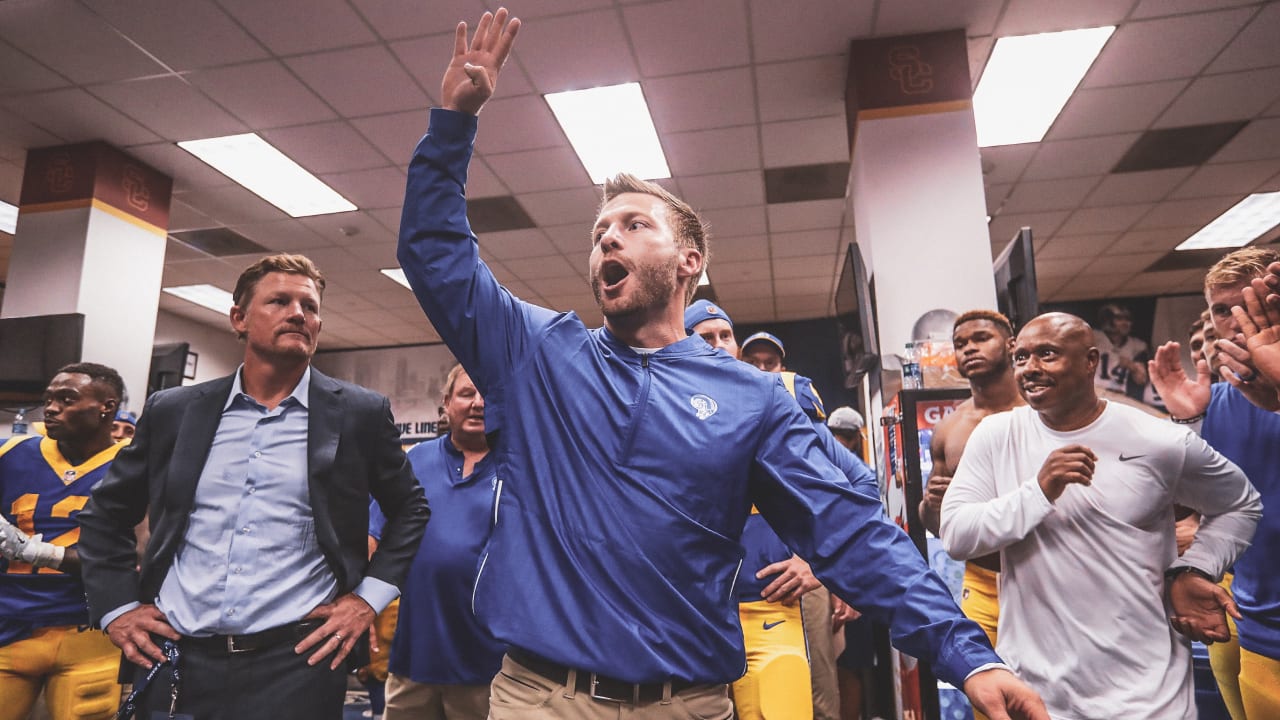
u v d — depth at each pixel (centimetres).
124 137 541
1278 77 491
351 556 164
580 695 97
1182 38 449
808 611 294
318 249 769
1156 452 166
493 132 539
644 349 117
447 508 217
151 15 411
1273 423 192
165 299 948
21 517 250
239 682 145
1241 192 673
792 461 105
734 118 527
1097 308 1002
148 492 166
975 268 425
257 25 419
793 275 894
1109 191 669
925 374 305
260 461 160
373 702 338
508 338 117
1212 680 273
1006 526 172
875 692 383
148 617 149
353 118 516
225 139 547
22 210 545
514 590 103
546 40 435
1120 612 164
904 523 270
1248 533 168
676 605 98
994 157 602
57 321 492
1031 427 185
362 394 174
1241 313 165
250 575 152
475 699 203
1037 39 450
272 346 163
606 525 101
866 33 439
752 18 421
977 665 82
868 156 438
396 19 414
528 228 718
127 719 146
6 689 238
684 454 103
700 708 100
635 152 575
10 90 480
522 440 111
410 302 959
